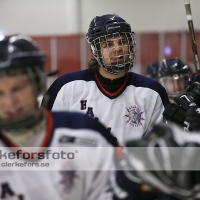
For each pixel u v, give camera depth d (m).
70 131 4.17
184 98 6.24
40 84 3.85
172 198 5.34
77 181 4.09
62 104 7.59
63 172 4.05
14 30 22.06
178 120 6.00
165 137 3.45
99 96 7.48
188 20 8.85
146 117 7.46
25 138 4.00
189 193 3.37
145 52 21.12
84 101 7.52
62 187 4.05
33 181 4.06
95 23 7.29
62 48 21.09
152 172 3.38
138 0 21.72
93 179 4.13
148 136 3.58
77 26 21.81
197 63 8.81
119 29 7.04
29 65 3.70
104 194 4.04
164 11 21.73
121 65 7.08
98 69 7.59
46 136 4.10
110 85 7.42
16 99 3.70
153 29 21.83
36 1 21.92
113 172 4.00
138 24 21.83
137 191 3.64
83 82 7.61
